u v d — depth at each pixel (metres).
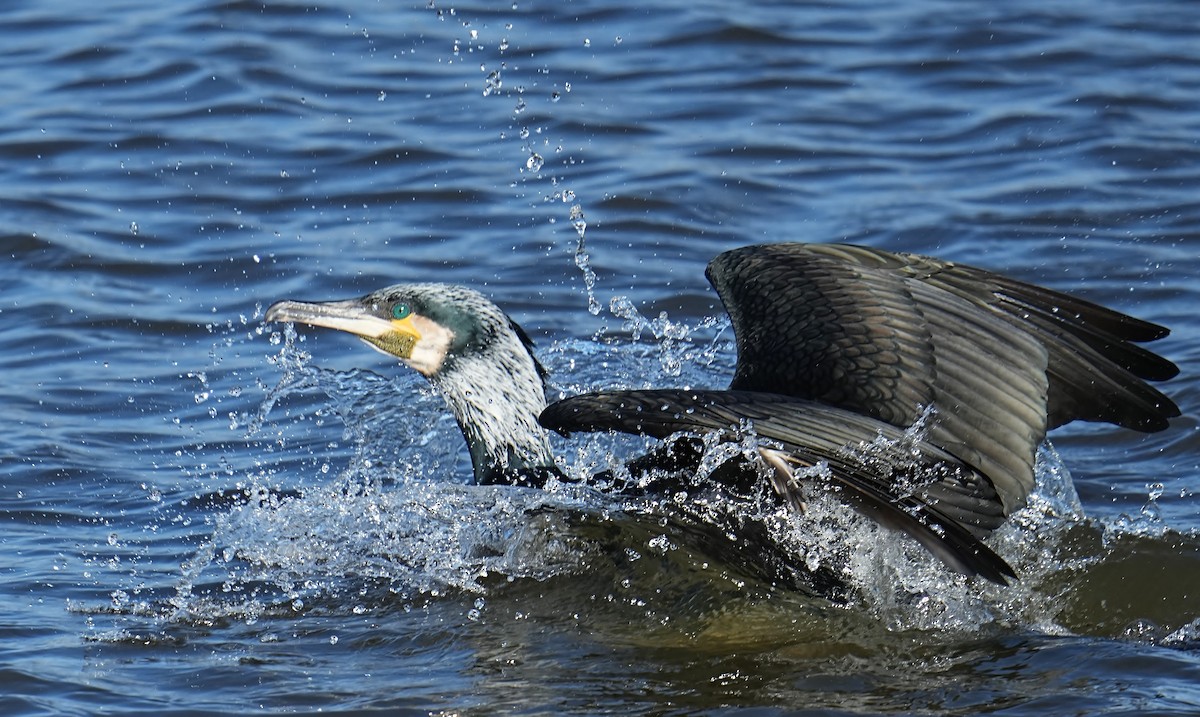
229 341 15.14
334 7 22.86
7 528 11.84
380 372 14.58
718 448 10.09
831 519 10.40
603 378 14.03
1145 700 8.88
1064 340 10.52
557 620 10.24
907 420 9.52
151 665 9.67
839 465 8.34
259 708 9.05
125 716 8.94
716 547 10.48
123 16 22.61
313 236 17.08
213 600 10.67
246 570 11.11
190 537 11.73
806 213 17.59
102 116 19.67
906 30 22.47
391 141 18.98
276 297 15.88
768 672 9.44
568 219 17.39
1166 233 16.97
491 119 19.62
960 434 9.55
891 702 9.01
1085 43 21.83
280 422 13.71
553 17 22.61
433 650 9.88
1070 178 18.20
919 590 10.26
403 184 18.14
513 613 10.35
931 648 9.73
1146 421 10.58
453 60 21.23
